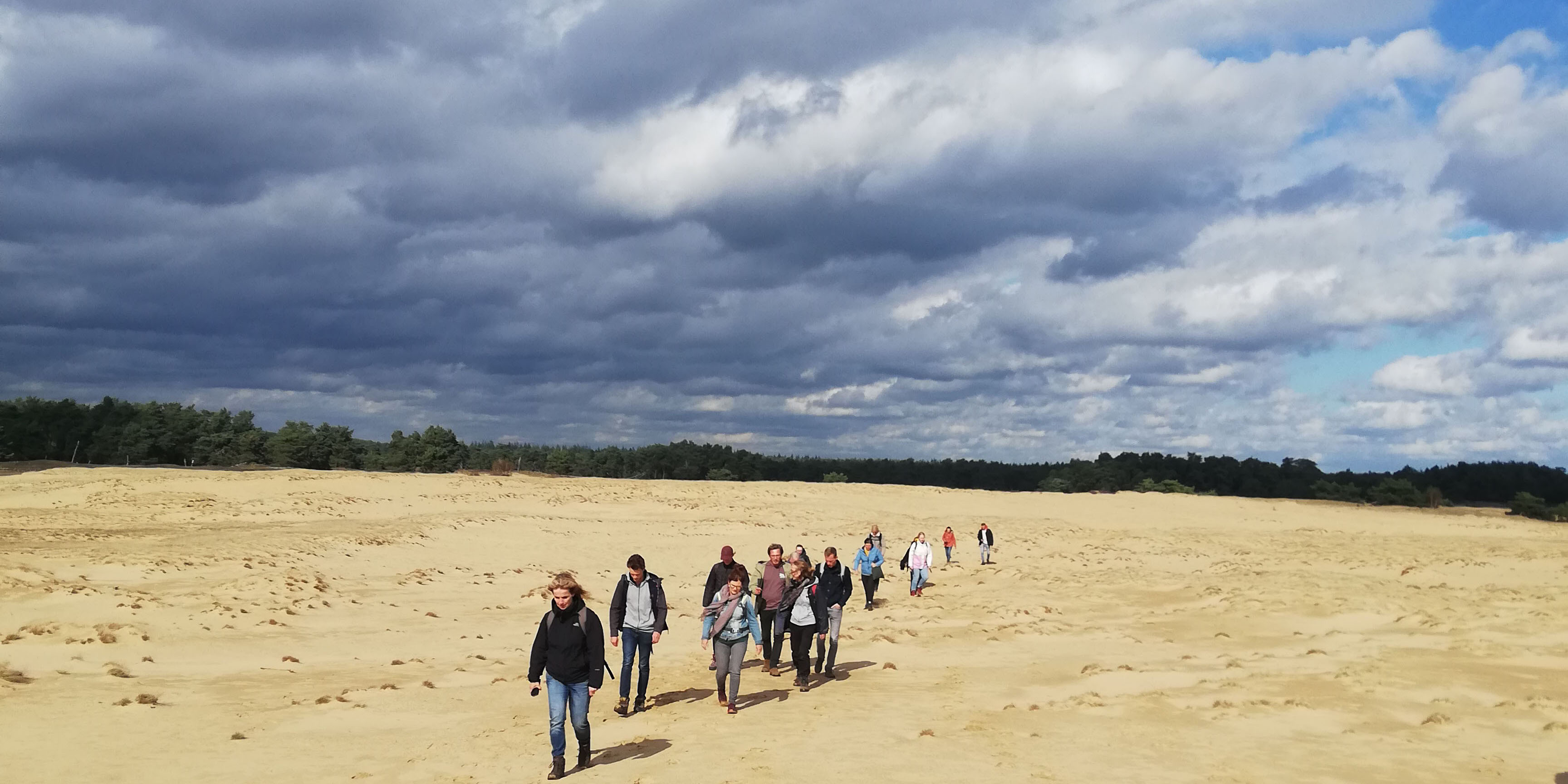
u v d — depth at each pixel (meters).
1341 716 12.21
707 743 10.70
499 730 11.55
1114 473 129.75
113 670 14.77
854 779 9.08
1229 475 132.75
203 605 20.86
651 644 12.78
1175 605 24.84
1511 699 13.32
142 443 100.88
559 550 37.31
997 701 13.23
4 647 16.03
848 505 61.31
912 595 29.14
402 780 9.49
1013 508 64.56
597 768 9.81
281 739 11.09
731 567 13.05
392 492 55.38
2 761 9.83
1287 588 25.89
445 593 26.34
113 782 9.28
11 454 97.81
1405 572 33.19
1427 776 9.47
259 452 107.38
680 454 138.00
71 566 24.44
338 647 18.22
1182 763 9.82
